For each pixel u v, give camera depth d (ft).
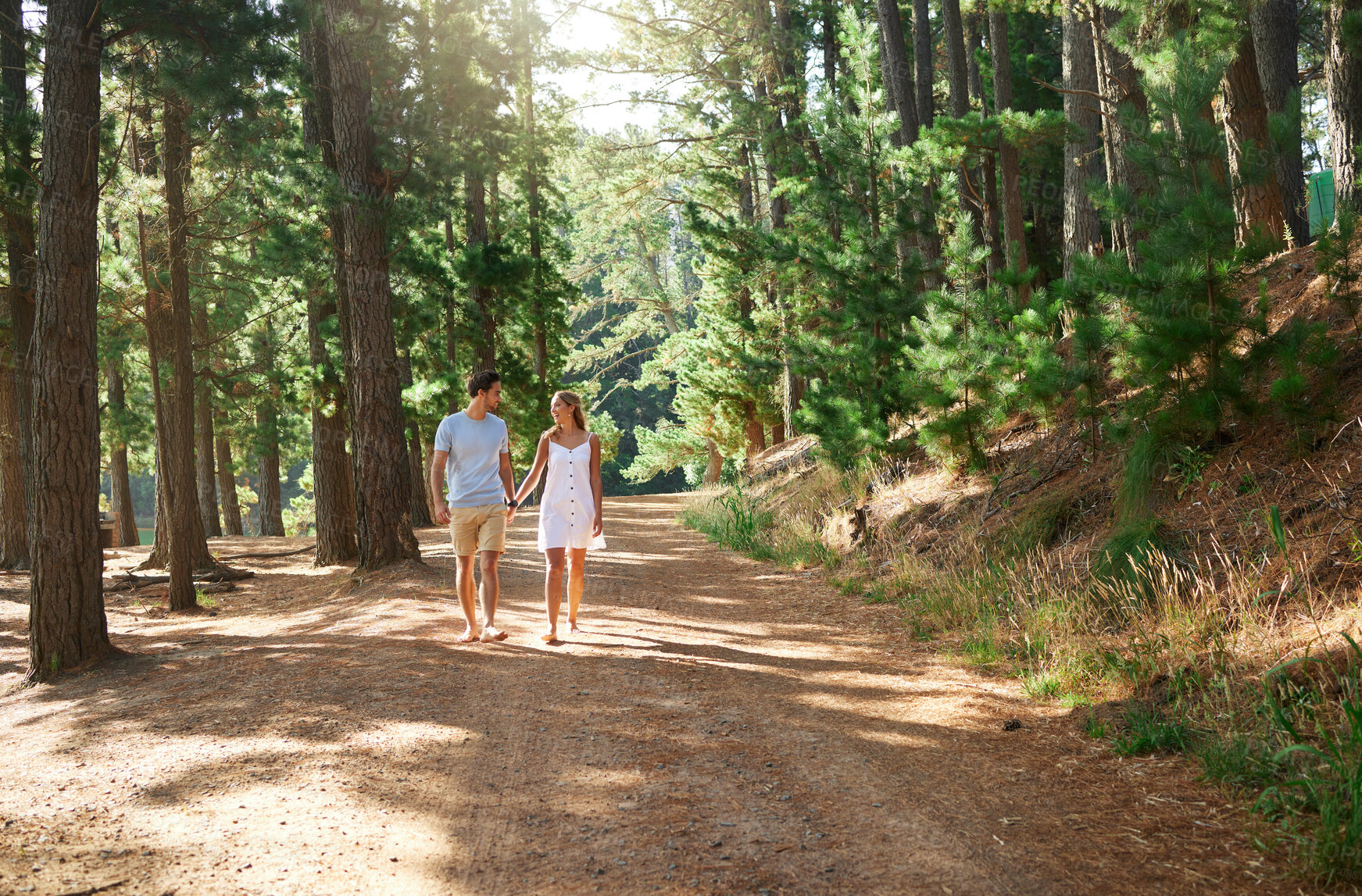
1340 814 9.33
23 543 48.70
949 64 52.29
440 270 59.21
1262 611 14.93
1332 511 16.30
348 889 8.73
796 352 38.65
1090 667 15.98
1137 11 29.55
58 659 21.85
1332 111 29.94
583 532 20.74
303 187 36.32
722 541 42.96
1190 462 20.47
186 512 42.57
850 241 37.14
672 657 19.07
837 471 39.88
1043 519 24.02
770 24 75.66
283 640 23.15
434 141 35.29
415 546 34.73
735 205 94.94
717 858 9.43
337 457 51.42
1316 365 18.25
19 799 11.48
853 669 18.15
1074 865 9.11
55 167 22.33
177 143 38.32
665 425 134.72
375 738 13.35
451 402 60.64
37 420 22.21
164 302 43.14
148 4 26.78
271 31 30.45
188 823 10.39
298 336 71.97
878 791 11.36
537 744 13.16
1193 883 8.63
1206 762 11.38
